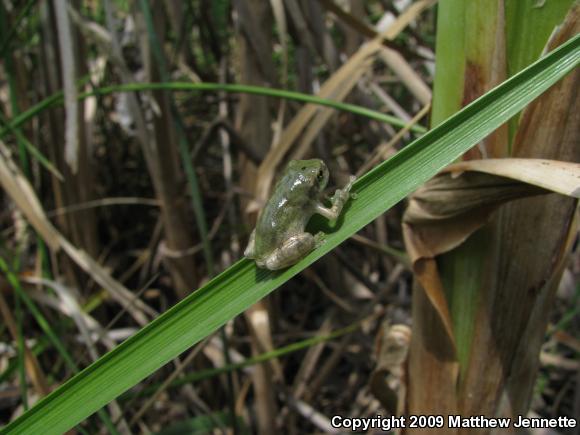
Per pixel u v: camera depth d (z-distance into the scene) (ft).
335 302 1.14
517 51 0.53
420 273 0.58
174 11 0.98
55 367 1.00
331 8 0.83
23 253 1.12
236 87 0.76
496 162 0.51
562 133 0.53
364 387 1.10
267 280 0.54
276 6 0.88
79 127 1.01
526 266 0.58
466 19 0.53
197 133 1.38
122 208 1.33
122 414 0.83
